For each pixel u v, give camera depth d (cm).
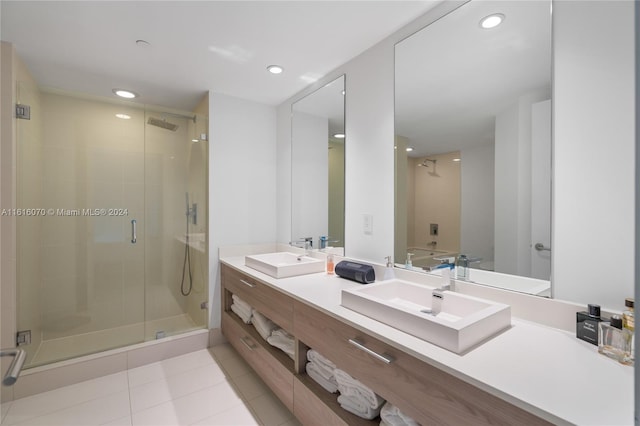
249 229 292
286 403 171
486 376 83
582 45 112
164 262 280
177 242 285
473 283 147
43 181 230
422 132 169
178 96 280
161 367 236
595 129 109
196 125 278
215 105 269
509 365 89
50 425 171
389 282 164
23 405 187
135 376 222
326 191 240
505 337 108
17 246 198
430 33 163
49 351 229
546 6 122
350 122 216
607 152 107
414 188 175
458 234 155
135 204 269
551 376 83
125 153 263
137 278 270
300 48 198
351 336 127
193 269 289
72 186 244
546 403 72
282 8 158
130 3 152
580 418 66
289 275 205
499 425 78
